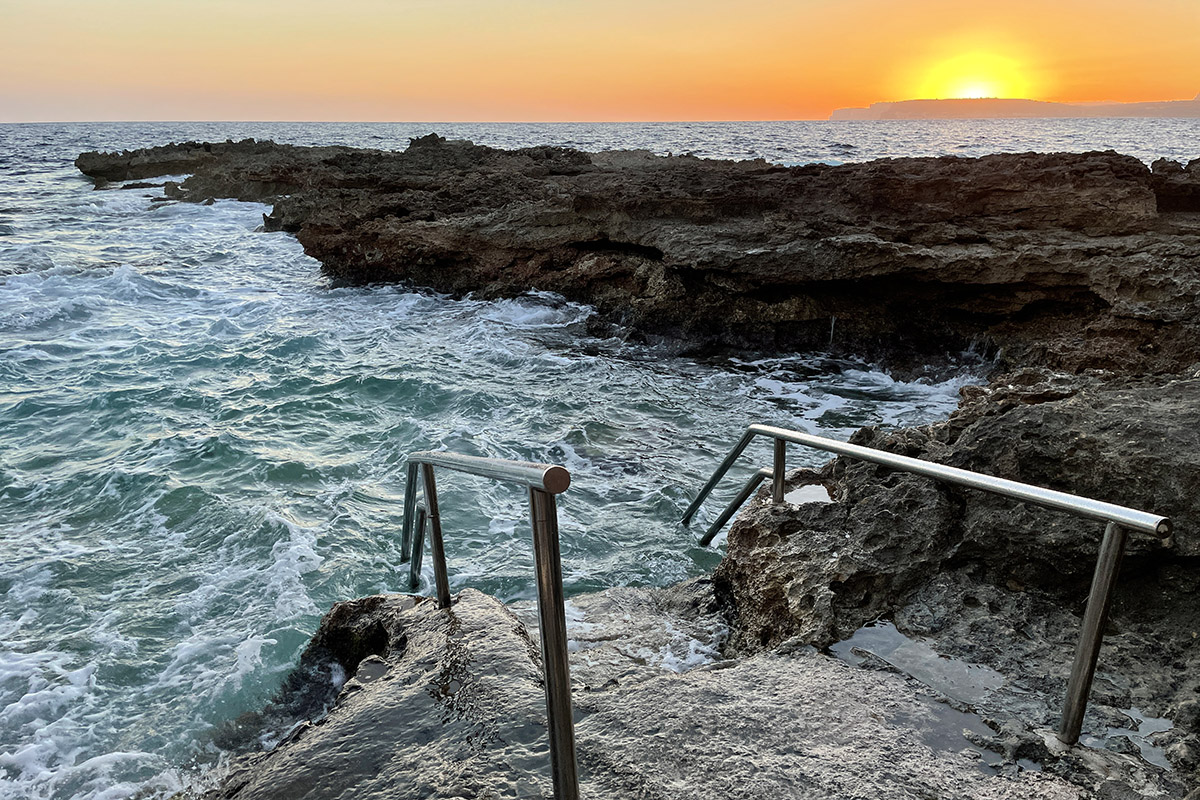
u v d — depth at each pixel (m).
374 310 17.20
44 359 13.14
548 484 1.62
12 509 7.55
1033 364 11.16
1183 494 3.56
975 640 3.20
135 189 44.06
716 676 2.99
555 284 16.70
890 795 2.26
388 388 11.65
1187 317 10.04
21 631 5.42
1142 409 4.34
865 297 13.99
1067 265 12.24
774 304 14.27
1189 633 3.16
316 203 26.14
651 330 14.99
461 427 9.81
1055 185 14.25
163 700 4.62
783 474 4.34
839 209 15.95
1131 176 14.59
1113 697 2.77
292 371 12.53
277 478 8.27
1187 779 2.33
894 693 2.82
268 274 21.45
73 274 20.33
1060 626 3.29
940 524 3.83
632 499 7.80
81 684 4.79
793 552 3.92
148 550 6.68
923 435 4.71
